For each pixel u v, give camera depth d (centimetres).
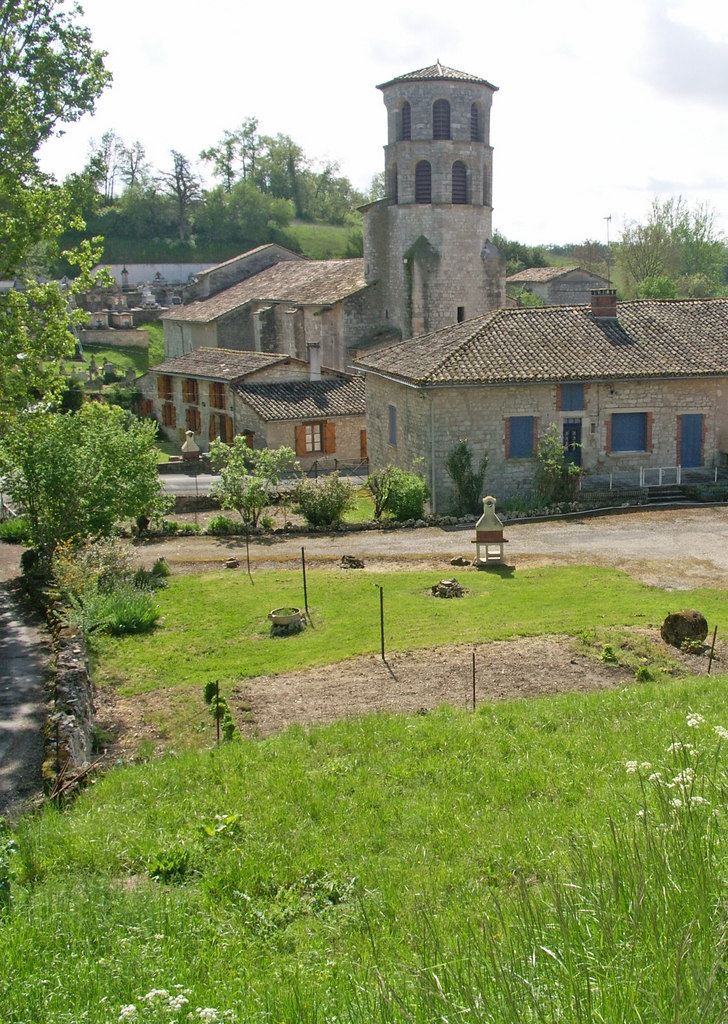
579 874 504
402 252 4522
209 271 6456
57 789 1029
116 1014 485
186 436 4253
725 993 362
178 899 695
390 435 3334
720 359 3053
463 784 934
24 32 2072
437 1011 385
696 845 480
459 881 691
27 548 2558
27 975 542
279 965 583
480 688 1404
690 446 3081
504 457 2925
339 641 1695
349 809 888
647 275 7906
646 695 1223
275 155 11231
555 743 1040
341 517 2886
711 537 2484
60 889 710
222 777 1016
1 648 1739
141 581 2123
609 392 2975
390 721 1198
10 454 2173
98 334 6969
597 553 2358
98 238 2248
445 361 2878
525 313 3203
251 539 2666
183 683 1513
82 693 1321
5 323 2061
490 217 4559
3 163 2022
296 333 4903
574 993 366
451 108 4356
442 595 1986
